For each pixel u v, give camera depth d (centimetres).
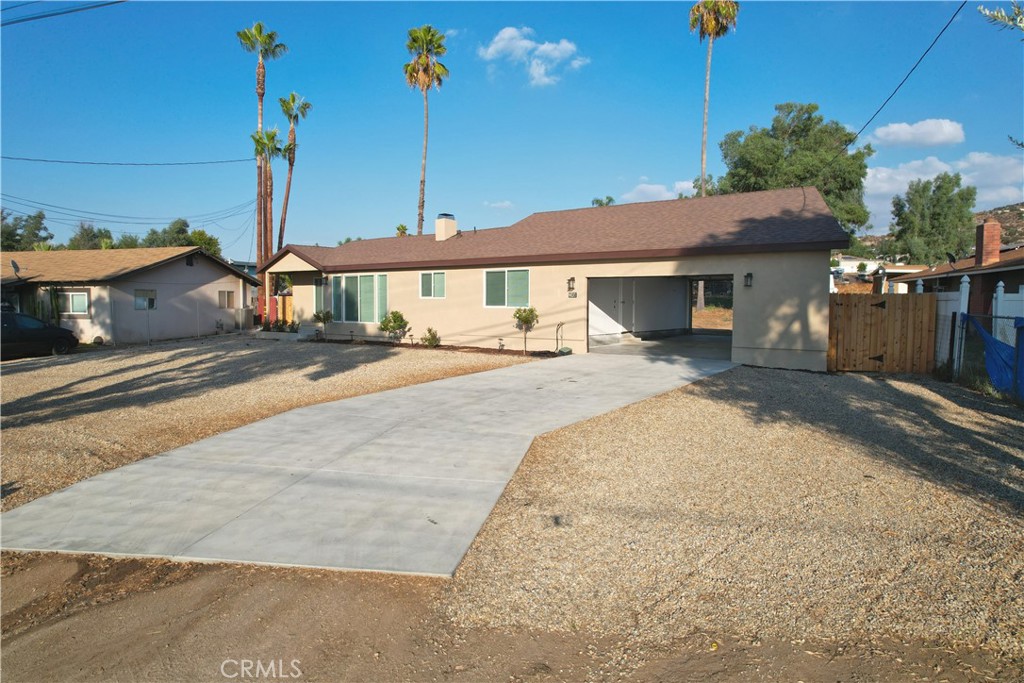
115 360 1644
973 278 2533
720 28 3112
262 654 337
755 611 362
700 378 1198
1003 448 685
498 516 517
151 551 458
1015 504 507
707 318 3319
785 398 998
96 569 439
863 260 5441
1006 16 405
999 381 1024
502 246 1839
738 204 1673
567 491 570
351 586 407
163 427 840
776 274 1331
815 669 308
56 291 2248
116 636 358
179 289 2505
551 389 1098
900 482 569
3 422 875
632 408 926
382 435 781
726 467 629
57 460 687
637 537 466
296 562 436
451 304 1877
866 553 427
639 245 1519
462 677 314
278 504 547
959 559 413
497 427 815
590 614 367
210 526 502
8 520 520
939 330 1253
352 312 2159
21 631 368
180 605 389
